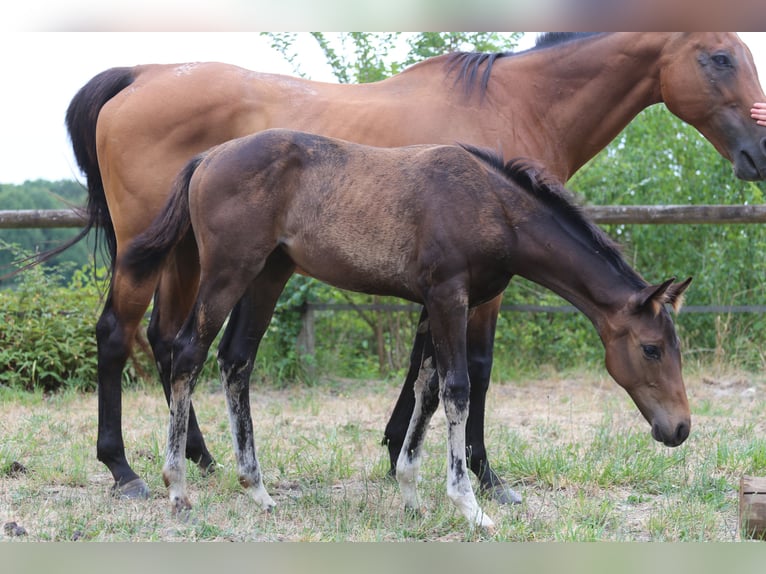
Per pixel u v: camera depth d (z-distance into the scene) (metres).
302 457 5.28
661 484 4.69
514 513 4.19
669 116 9.05
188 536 3.82
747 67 4.82
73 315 7.97
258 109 4.91
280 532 3.91
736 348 8.43
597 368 8.45
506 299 8.76
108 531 3.86
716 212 7.48
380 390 7.74
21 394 7.23
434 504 4.30
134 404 7.02
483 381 4.60
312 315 8.15
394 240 4.00
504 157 4.72
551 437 5.89
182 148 4.89
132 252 4.30
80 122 5.11
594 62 4.88
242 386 4.32
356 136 4.77
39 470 4.80
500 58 5.02
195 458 4.91
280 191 4.13
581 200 4.21
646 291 3.89
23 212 7.68
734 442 5.64
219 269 4.09
